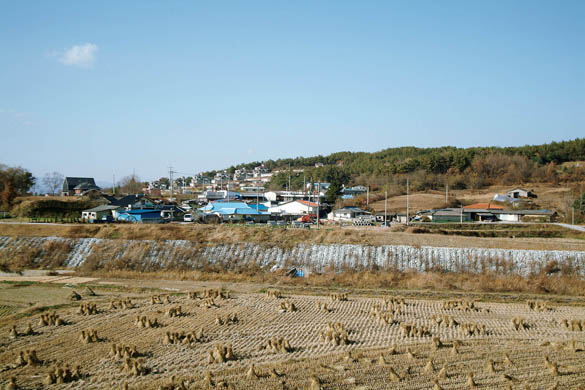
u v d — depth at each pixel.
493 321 36.69
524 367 26.45
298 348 29.94
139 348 29.58
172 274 52.44
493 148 173.75
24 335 31.91
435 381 23.44
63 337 31.53
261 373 25.19
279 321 36.16
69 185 137.62
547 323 36.28
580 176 129.88
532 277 48.47
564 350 29.50
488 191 125.81
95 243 58.56
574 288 46.06
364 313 38.84
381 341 31.47
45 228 63.47
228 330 33.69
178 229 62.78
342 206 105.75
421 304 41.88
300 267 53.16
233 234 60.06
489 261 50.81
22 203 87.62
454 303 40.84
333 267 52.50
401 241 55.56
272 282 50.53
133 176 162.50
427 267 51.44
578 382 24.33
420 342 31.20
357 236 57.66
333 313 38.66
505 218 83.94
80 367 26.22
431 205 103.88
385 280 49.47
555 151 159.50
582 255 49.88
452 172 147.25
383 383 24.14
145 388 23.28
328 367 26.11
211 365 26.77
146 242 58.25
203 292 44.25
